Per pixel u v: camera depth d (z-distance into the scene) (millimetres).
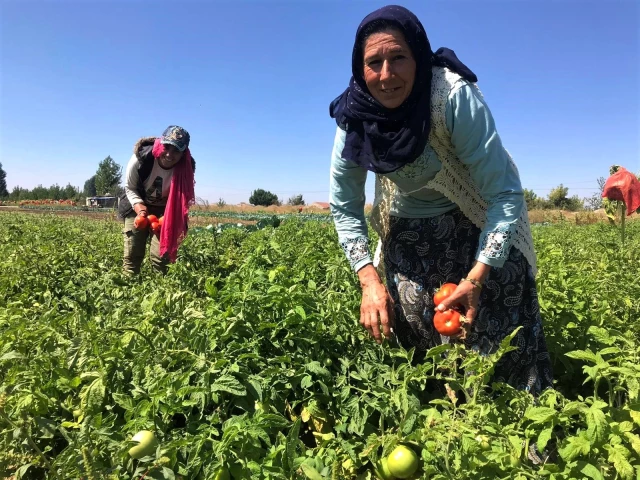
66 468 2023
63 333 3234
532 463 2559
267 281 3623
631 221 27547
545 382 3016
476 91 2688
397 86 2613
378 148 2850
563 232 17641
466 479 2135
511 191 2754
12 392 2453
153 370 2750
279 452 2328
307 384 2844
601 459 2209
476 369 2453
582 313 3924
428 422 2418
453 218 3221
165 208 6789
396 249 3381
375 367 3088
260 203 94562
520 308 3018
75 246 7473
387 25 2541
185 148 6234
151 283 4801
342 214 3330
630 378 2459
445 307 2734
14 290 4992
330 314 3387
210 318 3146
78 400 2650
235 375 2709
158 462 2074
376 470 2504
